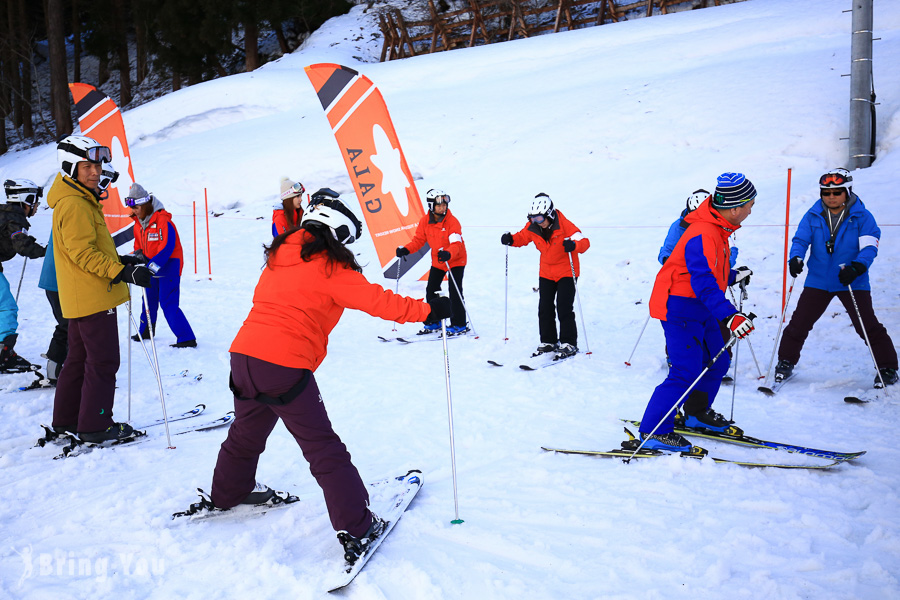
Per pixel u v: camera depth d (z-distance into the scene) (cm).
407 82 2141
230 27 2611
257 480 351
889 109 1125
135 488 345
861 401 429
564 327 601
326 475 267
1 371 569
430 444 400
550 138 1444
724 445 371
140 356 635
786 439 379
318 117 1959
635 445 366
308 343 268
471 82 2030
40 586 253
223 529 298
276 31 2792
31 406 482
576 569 250
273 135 1856
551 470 349
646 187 1151
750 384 493
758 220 905
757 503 291
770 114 1234
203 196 1656
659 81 1554
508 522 292
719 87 1407
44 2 2939
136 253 408
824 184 473
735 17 1917
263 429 289
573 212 1127
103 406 400
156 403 498
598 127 1415
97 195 396
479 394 500
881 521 271
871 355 502
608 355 593
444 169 1490
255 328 269
